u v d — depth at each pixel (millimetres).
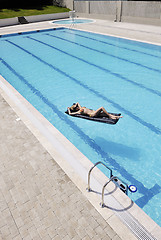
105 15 19531
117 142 4855
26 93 7180
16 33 15359
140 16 16594
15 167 3662
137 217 2717
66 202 3010
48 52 11438
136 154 4492
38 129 4711
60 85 7656
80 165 3574
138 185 3764
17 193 3180
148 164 4223
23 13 21984
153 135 5020
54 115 5938
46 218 2809
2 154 3971
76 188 3221
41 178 3424
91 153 4574
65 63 9789
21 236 2609
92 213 2844
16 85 7777
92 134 5148
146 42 11250
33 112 5141
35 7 24703
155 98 6562
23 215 2857
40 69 9148
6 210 2932
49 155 3916
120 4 17406
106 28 15789
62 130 5320
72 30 16453
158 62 9453
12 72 8930
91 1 20359
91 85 7586
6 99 6059
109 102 6441
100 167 4203
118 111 5965
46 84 7770
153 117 5672
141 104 6270
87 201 3014
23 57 10734
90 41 13250
